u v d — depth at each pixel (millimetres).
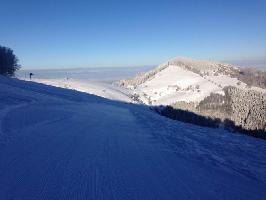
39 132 13633
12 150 9875
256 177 9086
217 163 10445
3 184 6680
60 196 6188
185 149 12539
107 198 6258
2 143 10727
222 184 8008
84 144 11664
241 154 12477
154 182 7637
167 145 13180
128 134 15383
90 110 27203
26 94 33781
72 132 14383
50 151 10078
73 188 6699
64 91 51906
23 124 15320
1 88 35469
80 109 26984
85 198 6172
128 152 10945
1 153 9391
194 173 8859
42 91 42656
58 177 7402
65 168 8211
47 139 12141
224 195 7137
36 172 7691
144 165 9258
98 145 11734
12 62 88312
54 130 14531
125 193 6645
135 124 20453
